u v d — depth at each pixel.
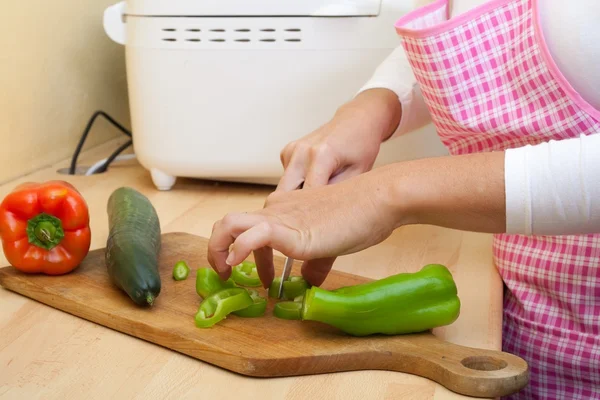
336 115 1.07
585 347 0.96
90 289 0.97
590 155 0.79
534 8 0.91
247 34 1.27
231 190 1.38
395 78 1.13
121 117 1.66
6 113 1.34
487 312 0.96
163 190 1.36
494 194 0.81
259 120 1.30
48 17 1.40
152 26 1.27
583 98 0.93
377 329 0.87
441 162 0.85
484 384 0.80
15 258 0.99
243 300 0.91
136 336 0.90
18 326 0.92
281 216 0.87
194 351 0.86
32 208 0.98
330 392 0.82
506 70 0.96
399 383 0.83
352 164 1.03
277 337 0.87
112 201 1.11
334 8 1.25
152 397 0.80
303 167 1.00
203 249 1.10
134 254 0.94
